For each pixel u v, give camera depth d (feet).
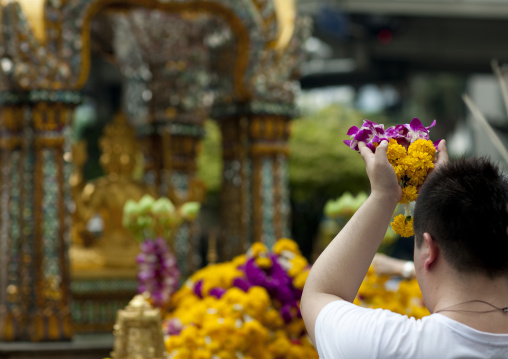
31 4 23.08
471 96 122.01
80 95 23.62
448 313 6.61
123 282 25.45
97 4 23.62
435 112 123.13
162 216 19.20
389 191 6.98
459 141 127.24
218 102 27.84
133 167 27.37
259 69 26.37
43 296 22.91
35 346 22.13
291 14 26.86
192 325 15.48
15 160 23.43
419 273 6.98
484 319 6.52
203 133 30.07
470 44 79.10
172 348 14.88
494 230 6.59
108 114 94.89
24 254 23.06
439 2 73.15
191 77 29.40
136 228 19.31
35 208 23.16
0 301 23.32
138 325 13.20
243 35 26.12
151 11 28.58
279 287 15.76
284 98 26.68
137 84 30.22
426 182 7.09
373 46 79.66
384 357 6.43
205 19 28.68
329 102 78.95
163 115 29.45
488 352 6.39
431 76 120.26
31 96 23.04
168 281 18.42
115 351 13.30
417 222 7.01
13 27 22.86
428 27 78.28
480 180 6.80
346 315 6.74
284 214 26.89
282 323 15.52
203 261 71.77
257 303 15.14
